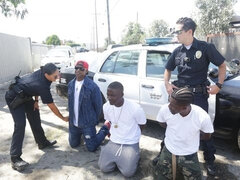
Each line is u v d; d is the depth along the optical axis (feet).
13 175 10.37
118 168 10.30
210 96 11.03
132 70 13.87
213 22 48.06
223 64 9.14
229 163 11.02
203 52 9.09
